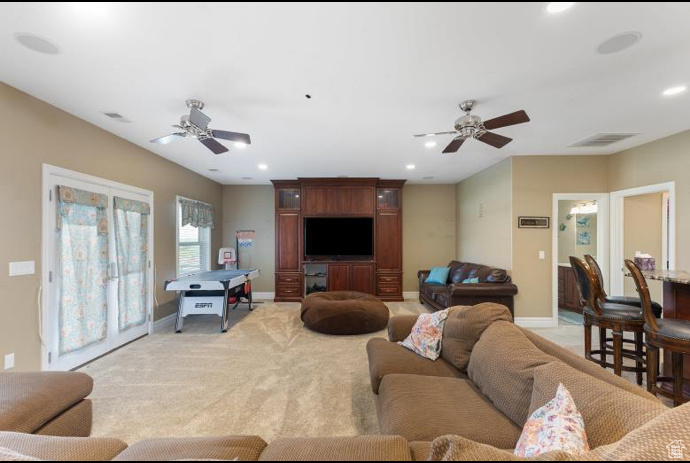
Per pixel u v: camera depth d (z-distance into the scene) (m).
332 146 4.10
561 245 6.29
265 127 3.40
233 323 4.76
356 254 6.31
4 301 2.47
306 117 3.11
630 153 4.20
